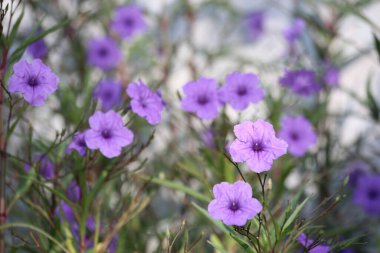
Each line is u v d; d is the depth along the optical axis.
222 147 0.89
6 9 0.78
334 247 0.78
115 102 1.00
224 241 0.89
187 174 0.98
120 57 1.24
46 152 0.81
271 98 1.04
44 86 0.77
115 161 0.86
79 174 0.83
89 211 0.86
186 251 0.82
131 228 0.98
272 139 0.72
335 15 1.17
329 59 1.17
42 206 0.89
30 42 0.80
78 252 0.84
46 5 1.24
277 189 0.97
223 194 0.72
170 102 1.18
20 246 0.84
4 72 0.81
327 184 1.14
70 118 0.94
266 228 0.75
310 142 1.01
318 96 1.16
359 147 1.21
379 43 0.95
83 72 1.22
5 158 0.81
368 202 1.14
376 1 1.11
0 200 0.82
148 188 1.01
